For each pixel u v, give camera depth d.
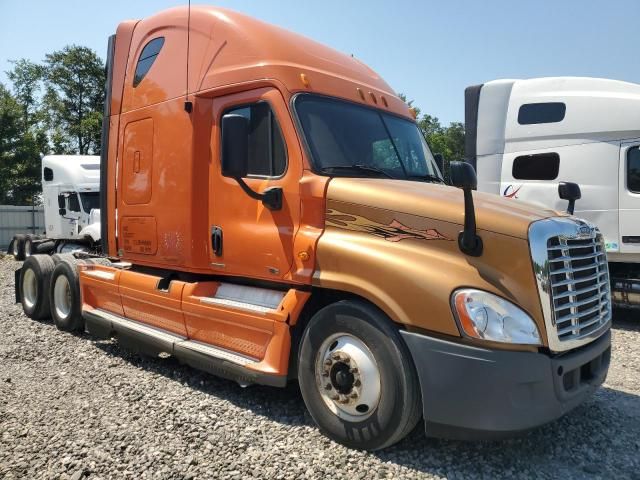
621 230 9.04
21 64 52.06
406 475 3.62
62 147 48.53
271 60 4.79
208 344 5.20
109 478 3.55
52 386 5.32
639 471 3.77
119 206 6.42
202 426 4.34
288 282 4.48
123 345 6.34
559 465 3.83
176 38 5.75
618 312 9.75
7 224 27.77
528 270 3.60
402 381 3.70
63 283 7.77
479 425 3.47
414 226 3.89
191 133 5.30
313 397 4.19
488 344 3.46
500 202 4.19
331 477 3.57
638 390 5.47
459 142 48.75
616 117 9.05
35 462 3.75
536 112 9.80
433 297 3.60
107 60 6.93
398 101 5.80
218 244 5.09
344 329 4.00
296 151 4.48
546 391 3.55
